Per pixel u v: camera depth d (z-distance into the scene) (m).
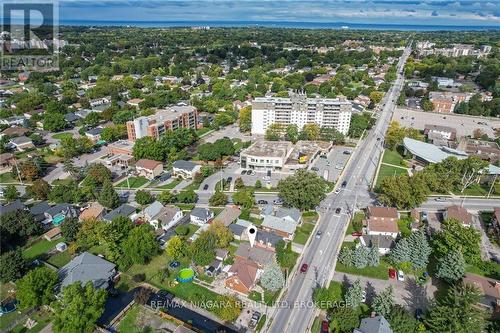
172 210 135.88
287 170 181.25
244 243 119.19
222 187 163.00
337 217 139.38
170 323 91.31
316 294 98.19
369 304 96.75
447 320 82.44
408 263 109.12
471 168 157.38
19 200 149.75
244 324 91.12
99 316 85.50
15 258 103.88
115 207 144.12
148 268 110.81
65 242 124.00
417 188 138.50
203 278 106.31
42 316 92.88
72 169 169.88
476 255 109.00
